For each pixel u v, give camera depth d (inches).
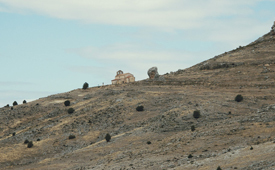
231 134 3599.9
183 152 3464.6
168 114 5078.7
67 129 5438.0
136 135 4618.6
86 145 4884.4
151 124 4923.7
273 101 5329.7
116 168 3412.9
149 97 6186.0
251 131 3528.5
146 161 3427.7
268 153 2603.3
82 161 4106.8
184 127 4525.1
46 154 4771.2
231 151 3046.3
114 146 4399.6
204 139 3688.5
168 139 4141.2
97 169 3575.3
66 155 4436.5
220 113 4793.3
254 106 5113.2
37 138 5295.3
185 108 5152.6
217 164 2694.4
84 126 5462.6
